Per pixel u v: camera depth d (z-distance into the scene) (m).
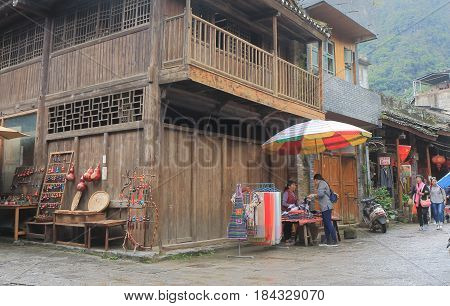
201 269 6.36
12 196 10.13
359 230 12.84
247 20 10.35
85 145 9.05
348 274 5.75
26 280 5.50
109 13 9.25
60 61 10.02
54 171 9.49
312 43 13.10
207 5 9.33
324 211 9.27
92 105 9.11
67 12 10.13
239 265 6.75
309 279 5.45
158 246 7.62
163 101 8.23
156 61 8.09
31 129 10.39
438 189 12.47
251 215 8.27
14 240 9.18
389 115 16.16
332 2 14.16
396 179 17.02
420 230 12.38
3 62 11.78
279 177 11.70
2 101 11.43
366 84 20.23
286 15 10.09
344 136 8.99
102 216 8.23
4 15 10.73
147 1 8.58
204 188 8.99
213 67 8.14
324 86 12.95
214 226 9.14
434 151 20.23
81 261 7.04
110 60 8.94
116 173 8.34
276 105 9.88
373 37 15.54
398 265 6.40
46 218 9.05
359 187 15.03
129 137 8.25
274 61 9.91
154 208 7.63
